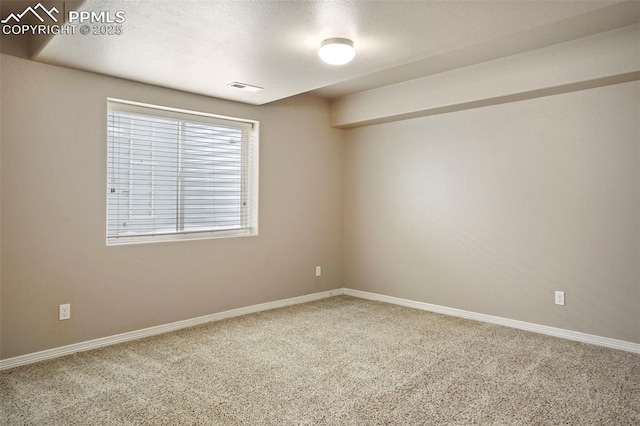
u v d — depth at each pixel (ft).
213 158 13.79
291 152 15.80
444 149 14.56
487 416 7.49
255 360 10.09
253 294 14.66
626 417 7.45
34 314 9.95
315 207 16.72
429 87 13.74
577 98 11.64
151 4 6.97
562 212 11.96
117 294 11.35
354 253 17.49
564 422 7.29
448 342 11.45
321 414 7.55
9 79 9.48
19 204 9.70
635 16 9.38
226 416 7.46
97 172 10.91
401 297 15.89
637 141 10.69
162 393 8.33
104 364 9.81
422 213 15.20
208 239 13.39
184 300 12.80
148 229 12.25
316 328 12.73
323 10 7.22
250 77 11.11
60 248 10.33
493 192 13.37
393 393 8.37
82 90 10.60
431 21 7.66
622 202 10.94
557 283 12.07
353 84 14.82
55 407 7.75
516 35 10.39
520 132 12.74
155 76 11.06
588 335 11.51
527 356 10.39
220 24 7.78
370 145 16.83
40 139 9.96
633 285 10.80
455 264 14.32
